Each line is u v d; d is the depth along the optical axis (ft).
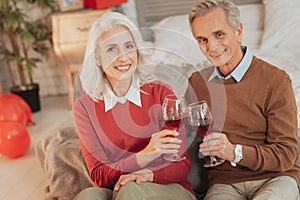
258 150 5.40
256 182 5.60
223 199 5.52
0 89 14.28
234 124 5.71
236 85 5.63
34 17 14.60
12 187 9.08
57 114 13.55
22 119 11.64
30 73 14.02
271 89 5.49
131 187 5.18
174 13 13.75
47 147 7.38
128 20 5.42
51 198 7.37
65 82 15.40
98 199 5.31
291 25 10.91
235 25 5.46
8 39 15.01
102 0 12.82
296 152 5.49
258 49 10.82
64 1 13.20
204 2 5.48
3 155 10.61
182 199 5.49
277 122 5.44
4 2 12.90
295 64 9.07
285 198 5.22
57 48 13.01
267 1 11.64
